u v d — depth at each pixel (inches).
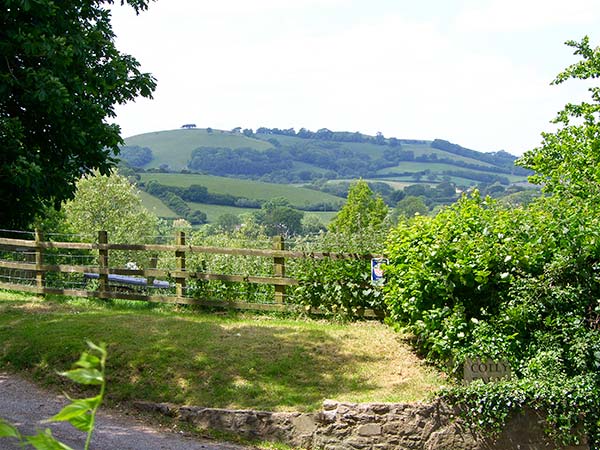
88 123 499.8
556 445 351.9
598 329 388.2
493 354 377.1
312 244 550.0
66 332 450.9
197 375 394.3
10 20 457.1
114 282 631.2
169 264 724.7
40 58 477.1
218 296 553.6
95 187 1720.0
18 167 455.2
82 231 1632.6
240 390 379.9
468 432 350.6
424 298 419.2
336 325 498.6
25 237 652.7
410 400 355.3
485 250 404.2
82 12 535.2
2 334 457.7
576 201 448.8
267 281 533.6
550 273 394.9
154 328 462.6
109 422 358.9
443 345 390.9
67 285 644.1
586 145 513.7
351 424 347.6
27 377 411.2
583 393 354.3
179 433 353.4
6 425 59.0
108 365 406.6
